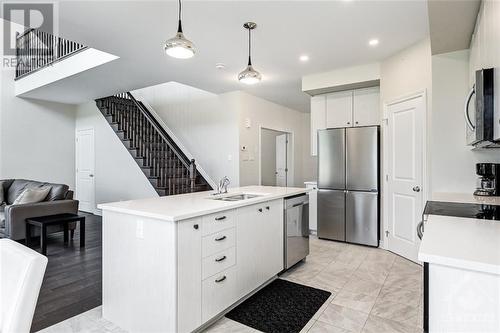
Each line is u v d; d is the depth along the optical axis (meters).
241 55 3.66
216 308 2.19
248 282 2.56
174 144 6.11
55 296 2.62
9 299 0.96
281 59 3.83
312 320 2.23
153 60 3.79
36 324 2.16
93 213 6.67
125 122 6.01
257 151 5.88
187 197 2.82
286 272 3.21
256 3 2.48
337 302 2.51
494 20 1.45
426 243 1.13
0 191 4.98
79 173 7.02
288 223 3.18
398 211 3.74
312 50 3.53
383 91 3.93
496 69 1.36
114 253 2.18
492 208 2.00
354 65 4.09
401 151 3.66
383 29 2.99
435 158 2.99
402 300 2.54
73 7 2.52
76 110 7.06
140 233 2.02
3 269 1.04
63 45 4.73
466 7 1.97
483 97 1.40
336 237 4.44
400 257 3.68
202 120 5.90
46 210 4.18
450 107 2.93
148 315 1.98
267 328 2.12
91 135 6.71
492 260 0.91
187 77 4.55
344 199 4.36
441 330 0.95
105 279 2.24
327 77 4.36
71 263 3.45
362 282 2.93
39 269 0.96
